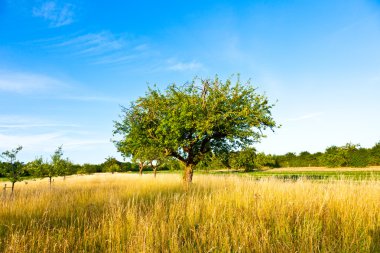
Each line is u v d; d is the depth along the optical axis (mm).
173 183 17859
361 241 4863
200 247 4613
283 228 5316
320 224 5531
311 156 62219
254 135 16109
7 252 4762
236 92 16766
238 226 5273
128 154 18484
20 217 7789
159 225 5703
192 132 16656
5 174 17609
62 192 13305
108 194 12133
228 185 11227
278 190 8867
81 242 5227
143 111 17312
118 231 5414
